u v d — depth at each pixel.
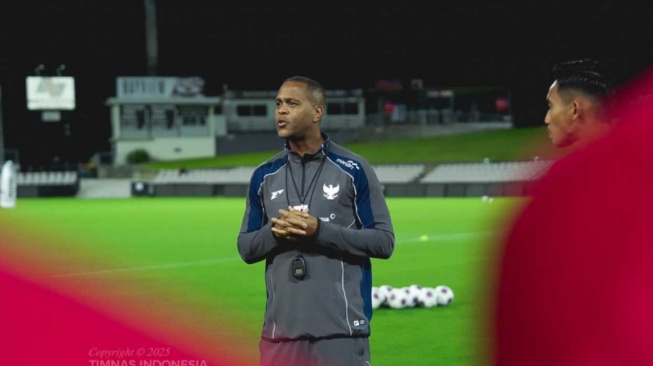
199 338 8.26
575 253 1.27
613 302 1.25
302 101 3.85
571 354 1.27
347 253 3.78
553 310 1.28
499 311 1.34
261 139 70.50
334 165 3.90
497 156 56.25
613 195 1.27
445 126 69.75
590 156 1.30
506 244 1.34
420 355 7.30
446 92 74.88
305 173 3.91
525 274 1.30
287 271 3.79
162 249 17.95
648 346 1.25
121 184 56.28
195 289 11.82
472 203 37.47
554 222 1.29
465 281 12.53
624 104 1.36
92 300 10.66
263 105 71.50
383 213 3.90
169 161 64.19
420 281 12.66
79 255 16.69
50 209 35.25
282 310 3.78
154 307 10.19
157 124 65.00
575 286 1.27
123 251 17.53
